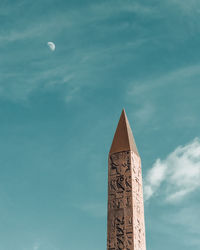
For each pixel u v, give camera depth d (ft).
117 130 135.23
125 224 114.83
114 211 117.91
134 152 127.54
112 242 113.60
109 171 124.98
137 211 118.11
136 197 119.85
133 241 111.75
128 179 121.08
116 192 120.26
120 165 124.36
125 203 117.80
